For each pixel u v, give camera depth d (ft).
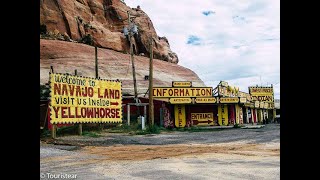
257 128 112.27
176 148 46.06
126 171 25.26
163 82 253.24
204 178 21.29
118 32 304.91
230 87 135.33
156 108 120.47
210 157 34.42
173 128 114.21
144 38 312.71
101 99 80.69
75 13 279.90
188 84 123.03
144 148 46.55
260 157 33.86
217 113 124.47
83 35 275.59
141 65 271.49
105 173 24.38
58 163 31.09
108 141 59.36
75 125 81.41
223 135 76.84
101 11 309.83
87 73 223.92
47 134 75.00
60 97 67.46
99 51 258.37
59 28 260.21
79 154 38.88
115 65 249.14
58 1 263.49
